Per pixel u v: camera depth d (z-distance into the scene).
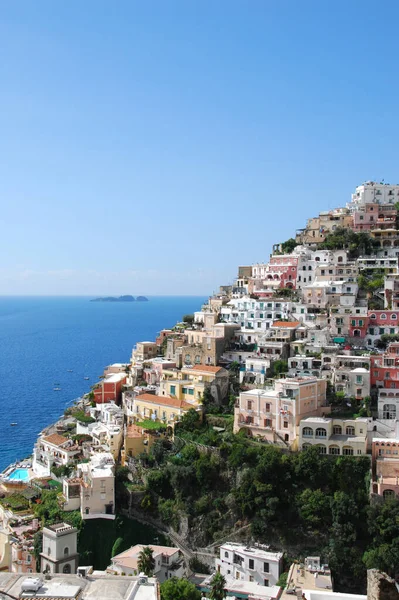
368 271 195.88
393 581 59.09
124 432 147.50
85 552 121.12
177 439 139.25
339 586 107.62
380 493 111.75
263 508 117.62
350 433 125.56
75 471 137.38
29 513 130.38
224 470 127.81
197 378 157.88
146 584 62.47
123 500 130.00
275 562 106.50
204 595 101.19
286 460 121.06
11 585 61.19
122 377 192.88
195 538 121.75
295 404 129.00
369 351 156.38
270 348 163.62
